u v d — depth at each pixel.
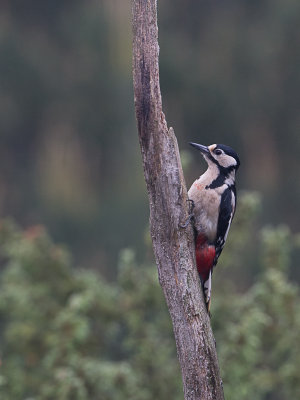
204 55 25.30
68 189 24.30
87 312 10.61
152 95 6.98
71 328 9.83
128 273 10.68
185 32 25.95
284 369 10.11
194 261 7.06
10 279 11.17
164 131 7.01
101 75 24.98
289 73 24.98
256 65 25.17
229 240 10.77
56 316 10.53
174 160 7.00
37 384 10.34
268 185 24.31
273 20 25.58
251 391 10.23
